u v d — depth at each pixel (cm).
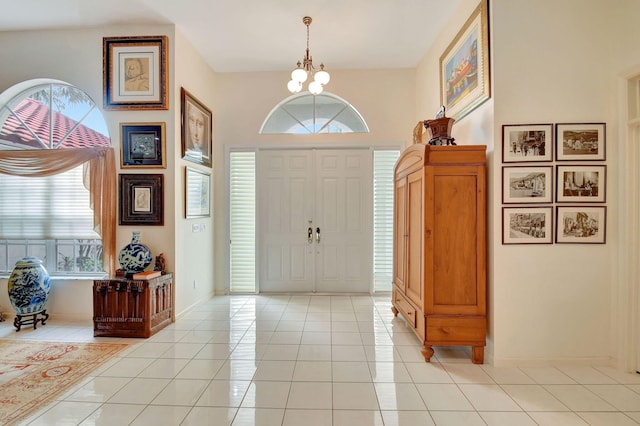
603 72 265
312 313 404
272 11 341
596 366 267
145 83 364
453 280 272
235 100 489
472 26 300
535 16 266
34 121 389
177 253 374
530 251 269
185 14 346
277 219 495
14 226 387
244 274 493
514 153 267
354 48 422
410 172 315
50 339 322
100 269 388
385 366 267
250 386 235
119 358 280
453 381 243
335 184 492
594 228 267
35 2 322
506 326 269
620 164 260
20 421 196
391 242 488
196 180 422
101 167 366
